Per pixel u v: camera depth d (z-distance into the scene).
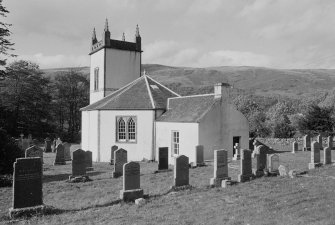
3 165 24.83
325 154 23.88
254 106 61.84
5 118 51.75
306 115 46.12
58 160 32.50
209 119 30.78
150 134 35.31
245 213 12.71
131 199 15.80
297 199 14.34
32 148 27.34
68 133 72.00
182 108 34.19
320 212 12.34
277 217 12.03
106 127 37.56
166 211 13.60
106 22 45.84
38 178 14.14
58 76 80.12
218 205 14.12
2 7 38.16
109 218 12.99
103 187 19.73
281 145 43.25
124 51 46.84
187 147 31.17
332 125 44.97
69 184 20.84
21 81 63.91
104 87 45.31
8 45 40.56
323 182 17.59
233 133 32.50
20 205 13.69
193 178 21.03
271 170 20.75
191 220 12.20
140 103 36.22
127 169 15.93
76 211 14.35
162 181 20.67
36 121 66.56
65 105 78.06
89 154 28.09
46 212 13.98
